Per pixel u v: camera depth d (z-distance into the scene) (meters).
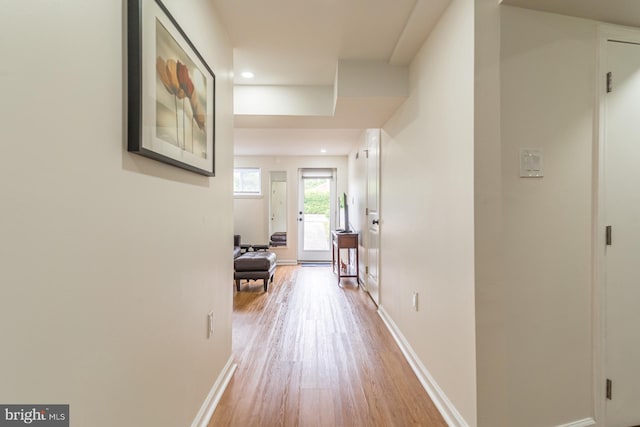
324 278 4.96
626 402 1.48
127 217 0.87
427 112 1.89
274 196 6.38
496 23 1.34
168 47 1.07
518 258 1.38
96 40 0.75
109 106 0.80
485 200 1.34
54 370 0.63
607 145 1.45
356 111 2.61
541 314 1.39
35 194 0.58
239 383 1.89
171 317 1.15
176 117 1.14
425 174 1.92
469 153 1.37
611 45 1.46
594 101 1.44
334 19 1.79
